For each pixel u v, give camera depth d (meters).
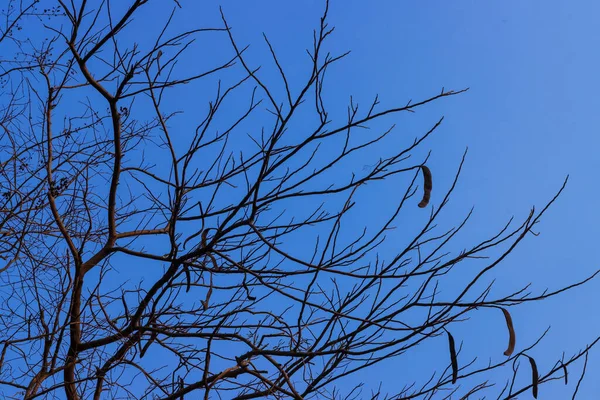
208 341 5.21
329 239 4.55
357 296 5.02
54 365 5.59
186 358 5.65
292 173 4.77
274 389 5.14
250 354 4.87
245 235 5.62
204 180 5.62
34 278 5.84
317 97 4.43
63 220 6.52
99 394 5.72
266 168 4.58
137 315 5.51
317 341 5.01
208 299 5.21
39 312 5.78
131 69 5.16
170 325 5.77
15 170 6.47
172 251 5.39
